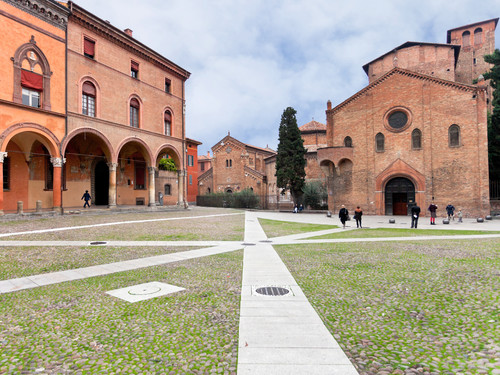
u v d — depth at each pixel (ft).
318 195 142.41
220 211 120.78
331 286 24.13
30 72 70.49
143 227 62.80
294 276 27.25
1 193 65.26
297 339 15.06
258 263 32.53
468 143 97.19
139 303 20.58
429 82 103.91
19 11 68.59
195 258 35.22
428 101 103.65
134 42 97.40
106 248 41.09
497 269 28.81
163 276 27.45
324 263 32.45
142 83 101.65
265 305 19.94
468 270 28.66
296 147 141.28
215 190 195.11
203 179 202.69
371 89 114.11
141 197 120.67
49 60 74.33
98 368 12.71
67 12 78.13
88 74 83.87
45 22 73.87
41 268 30.53
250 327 16.52
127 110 95.61
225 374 12.07
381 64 146.61
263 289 23.41
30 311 19.38
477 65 160.56
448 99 100.68
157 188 135.33
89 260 34.09
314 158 158.61
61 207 76.64
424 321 17.19
